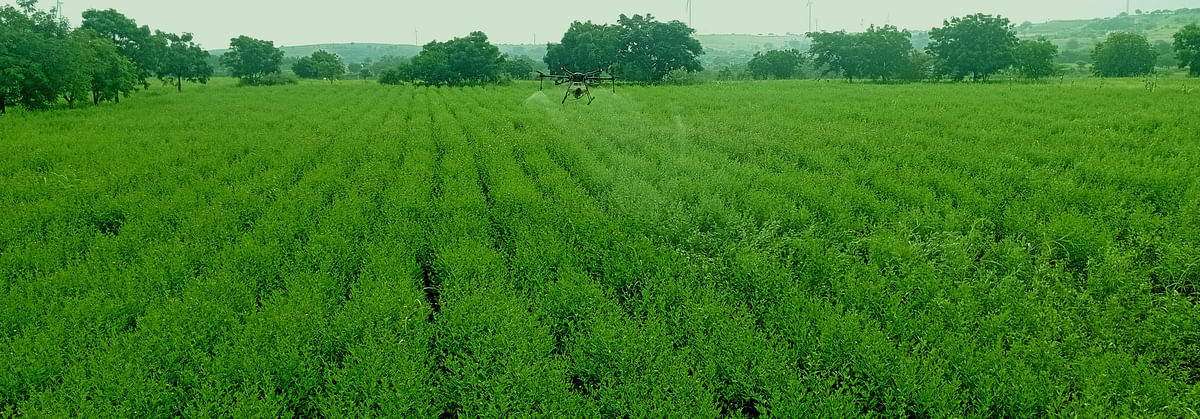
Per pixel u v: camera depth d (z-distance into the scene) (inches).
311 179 502.3
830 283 290.7
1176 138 660.1
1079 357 213.2
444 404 207.8
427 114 1216.2
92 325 237.9
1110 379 197.5
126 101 1632.6
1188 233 324.5
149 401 197.3
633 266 303.1
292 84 2903.5
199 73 2469.2
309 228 373.1
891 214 401.1
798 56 3831.2
